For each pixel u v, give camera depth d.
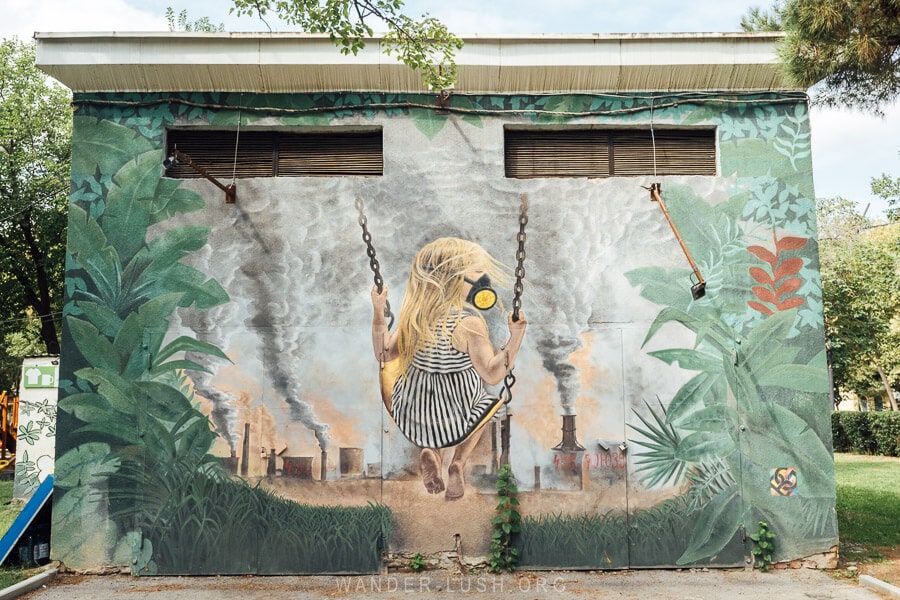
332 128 8.97
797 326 8.73
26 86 24.11
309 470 8.45
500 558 8.29
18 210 22.38
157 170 8.85
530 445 8.50
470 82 8.87
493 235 8.77
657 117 8.98
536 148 9.11
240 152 9.07
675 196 8.87
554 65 8.73
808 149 8.93
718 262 8.79
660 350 8.65
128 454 8.45
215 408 8.52
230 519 8.37
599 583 7.91
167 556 8.30
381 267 8.72
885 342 24.69
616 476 8.48
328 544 8.34
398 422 8.50
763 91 8.97
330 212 8.78
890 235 24.06
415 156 8.87
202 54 8.69
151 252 8.73
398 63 8.70
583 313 8.69
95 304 8.65
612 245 8.78
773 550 8.41
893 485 14.91
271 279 8.70
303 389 8.55
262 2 8.52
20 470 13.34
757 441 8.56
